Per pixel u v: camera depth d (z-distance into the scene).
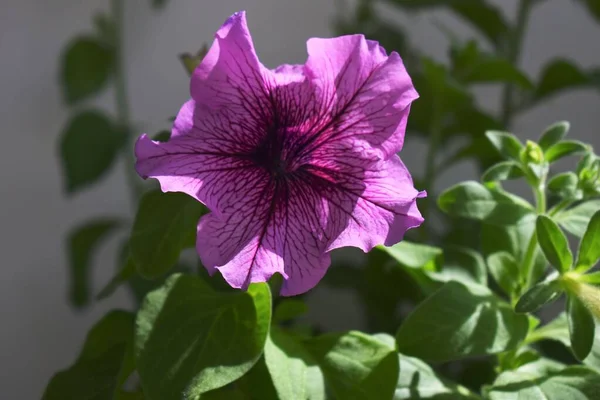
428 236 0.62
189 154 0.43
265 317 0.45
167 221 0.47
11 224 0.69
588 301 0.46
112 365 0.48
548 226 0.46
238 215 0.44
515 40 0.65
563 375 0.47
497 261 0.50
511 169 0.48
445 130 0.63
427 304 0.47
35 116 0.68
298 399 0.45
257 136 0.44
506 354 0.50
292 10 0.69
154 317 0.46
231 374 0.44
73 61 0.65
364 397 0.46
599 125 0.72
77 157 0.65
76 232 0.67
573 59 0.71
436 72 0.58
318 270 0.45
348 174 0.45
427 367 0.49
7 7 0.65
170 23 0.68
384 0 0.65
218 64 0.43
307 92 0.44
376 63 0.44
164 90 0.70
